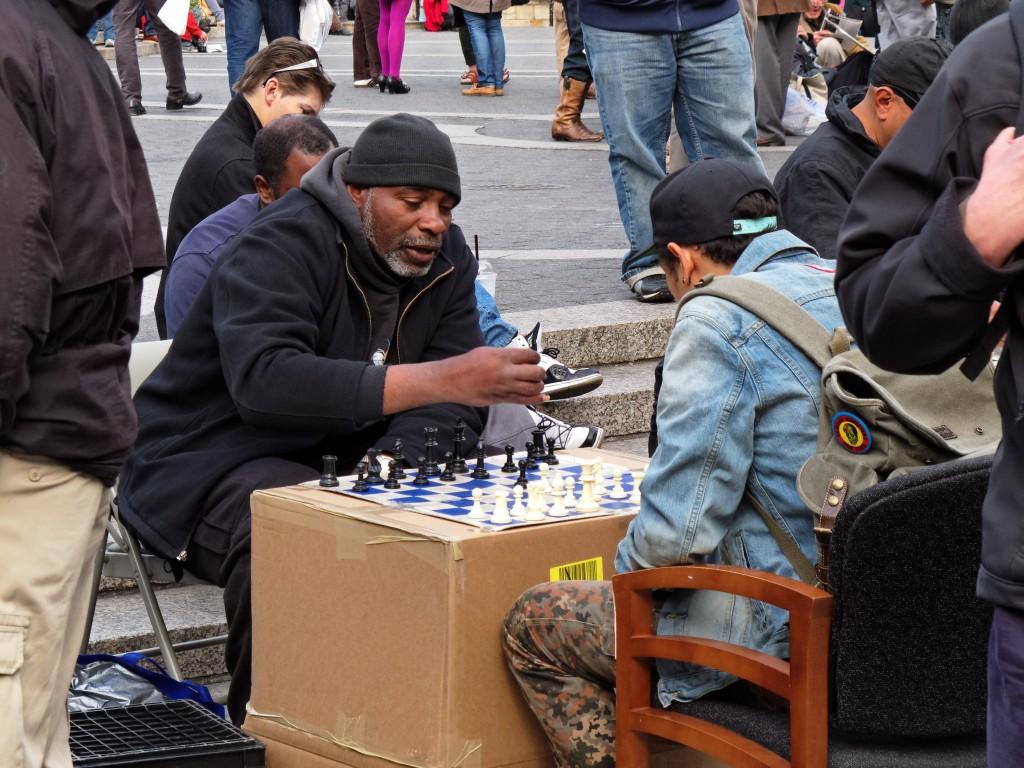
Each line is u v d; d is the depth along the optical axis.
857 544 2.52
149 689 3.73
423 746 3.06
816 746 2.61
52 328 2.60
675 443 2.86
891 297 1.97
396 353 4.14
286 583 3.32
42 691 2.70
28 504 2.64
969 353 2.05
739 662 2.73
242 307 3.87
